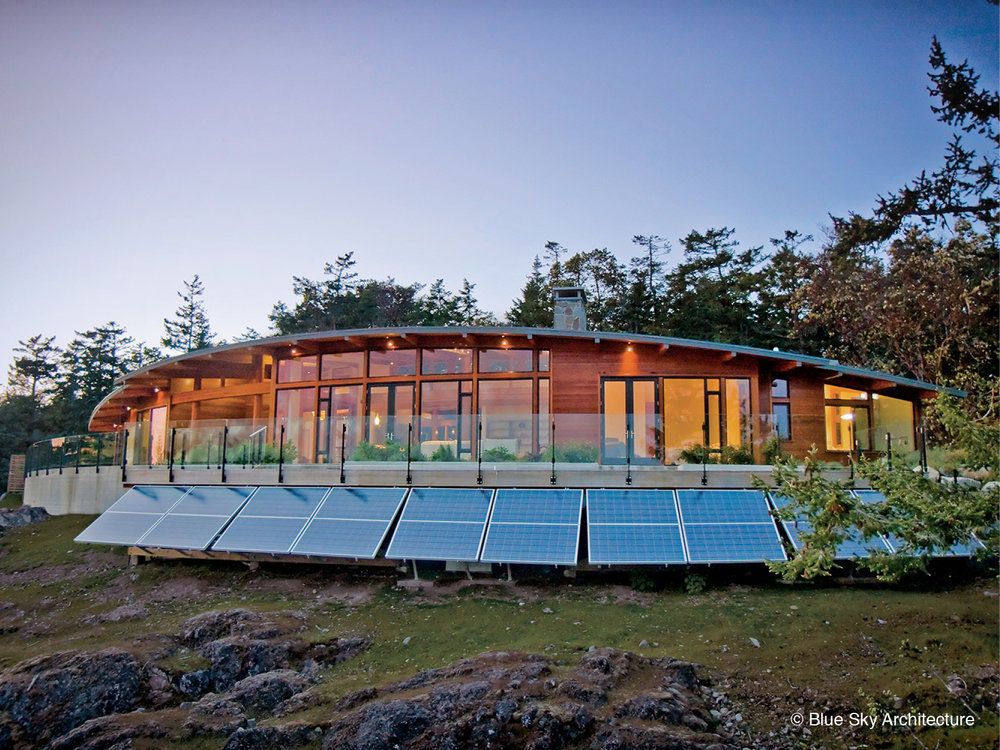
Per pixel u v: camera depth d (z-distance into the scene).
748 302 51.81
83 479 28.22
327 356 25.45
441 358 23.69
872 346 37.16
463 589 14.54
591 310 60.53
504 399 22.75
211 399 31.22
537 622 12.62
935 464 15.08
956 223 28.75
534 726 8.29
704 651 10.95
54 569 19.59
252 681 10.31
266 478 18.64
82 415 71.50
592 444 18.02
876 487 8.40
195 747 8.73
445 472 17.06
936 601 12.30
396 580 15.36
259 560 16.95
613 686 9.23
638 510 15.24
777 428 19.20
